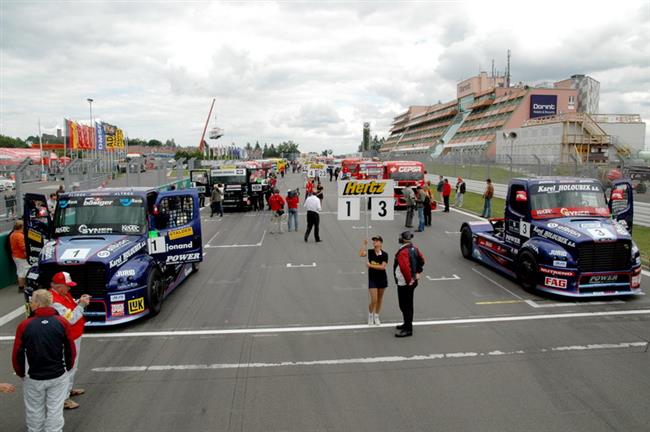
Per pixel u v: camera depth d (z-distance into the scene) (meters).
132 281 8.91
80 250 8.88
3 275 11.99
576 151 41.00
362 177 31.47
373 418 5.59
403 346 7.75
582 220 10.55
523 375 6.65
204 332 8.56
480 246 13.28
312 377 6.69
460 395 6.11
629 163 21.98
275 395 6.19
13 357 5.00
